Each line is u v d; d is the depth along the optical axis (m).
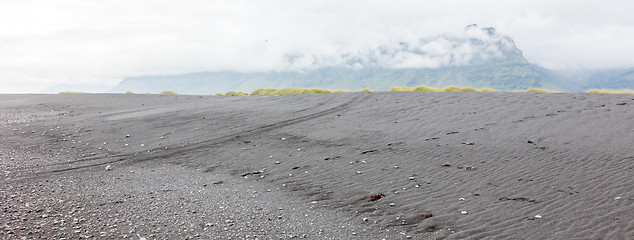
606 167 8.32
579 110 14.46
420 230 6.17
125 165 10.77
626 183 7.32
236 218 6.81
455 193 7.66
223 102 23.86
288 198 7.93
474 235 5.87
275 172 9.87
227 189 8.59
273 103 21.98
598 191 7.11
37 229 6.07
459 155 10.20
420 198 7.53
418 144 11.55
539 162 9.11
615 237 5.41
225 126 15.63
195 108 20.89
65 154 11.88
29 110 21.12
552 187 7.52
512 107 15.98
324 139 12.94
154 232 6.10
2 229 6.00
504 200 7.12
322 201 7.70
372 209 7.15
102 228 6.21
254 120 16.69
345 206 7.37
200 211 7.14
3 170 9.95
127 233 6.03
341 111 18.00
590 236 5.52
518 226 6.03
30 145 12.96
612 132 11.11
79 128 15.71
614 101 15.77
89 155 11.80
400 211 6.97
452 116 15.14
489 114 15.00
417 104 18.41
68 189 8.45
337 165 10.11
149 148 12.62
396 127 13.98
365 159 10.47
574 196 7.00
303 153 11.47
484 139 11.55
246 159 11.20
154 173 9.96
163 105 23.08
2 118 18.14
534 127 12.50
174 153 12.02
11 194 7.98
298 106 20.22
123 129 15.46
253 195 8.15
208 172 10.08
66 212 6.95
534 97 17.97
